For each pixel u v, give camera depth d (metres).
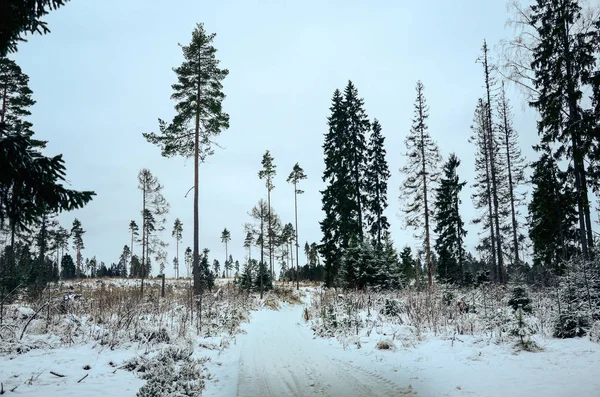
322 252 31.41
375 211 33.59
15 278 17.64
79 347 9.84
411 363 8.55
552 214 20.25
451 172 35.69
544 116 13.35
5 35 5.96
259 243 43.16
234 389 7.27
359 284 25.50
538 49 12.73
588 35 12.05
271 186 43.84
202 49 22.66
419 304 15.02
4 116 27.22
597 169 14.83
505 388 6.16
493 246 29.70
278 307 30.41
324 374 8.23
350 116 32.22
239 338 14.05
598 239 13.20
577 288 10.71
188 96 22.67
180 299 21.88
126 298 16.80
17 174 5.21
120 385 7.08
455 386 6.56
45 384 6.83
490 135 28.69
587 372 6.45
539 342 9.27
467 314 13.75
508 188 30.42
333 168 31.83
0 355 8.58
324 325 14.70
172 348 9.69
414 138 27.36
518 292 14.69
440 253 33.69
